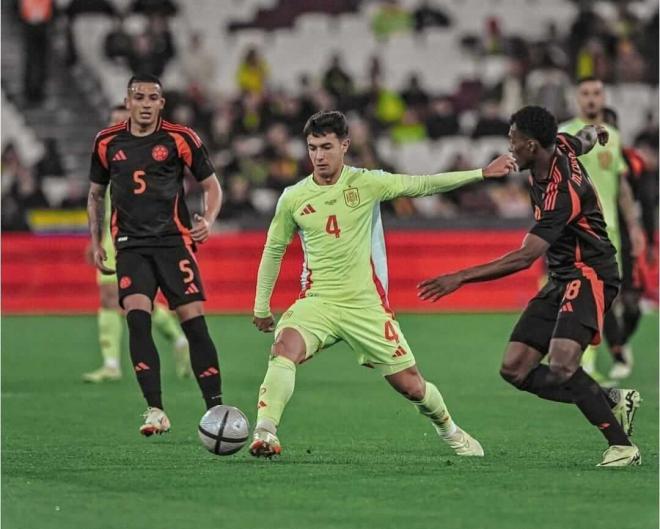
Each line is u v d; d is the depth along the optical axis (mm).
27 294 75062
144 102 32031
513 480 26531
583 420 37344
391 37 101000
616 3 100625
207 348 32125
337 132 28297
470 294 75438
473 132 91438
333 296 28531
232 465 28672
